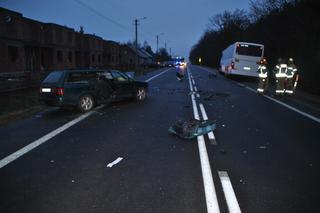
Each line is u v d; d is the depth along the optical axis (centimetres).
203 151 691
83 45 4641
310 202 459
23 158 653
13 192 493
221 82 2697
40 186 513
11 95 1661
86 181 531
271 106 1327
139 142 766
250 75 2742
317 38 2127
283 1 2755
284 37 2720
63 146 738
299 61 2169
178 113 1155
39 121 1035
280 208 441
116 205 447
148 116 1099
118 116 1105
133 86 1451
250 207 443
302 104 1390
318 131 882
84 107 1202
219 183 521
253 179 539
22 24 2880
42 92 1175
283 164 614
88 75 1242
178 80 2969
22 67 2872
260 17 3612
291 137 815
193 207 441
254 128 913
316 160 638
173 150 700
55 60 3531
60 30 3669
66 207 442
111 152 688
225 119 1043
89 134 850
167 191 491
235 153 679
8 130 906
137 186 509
